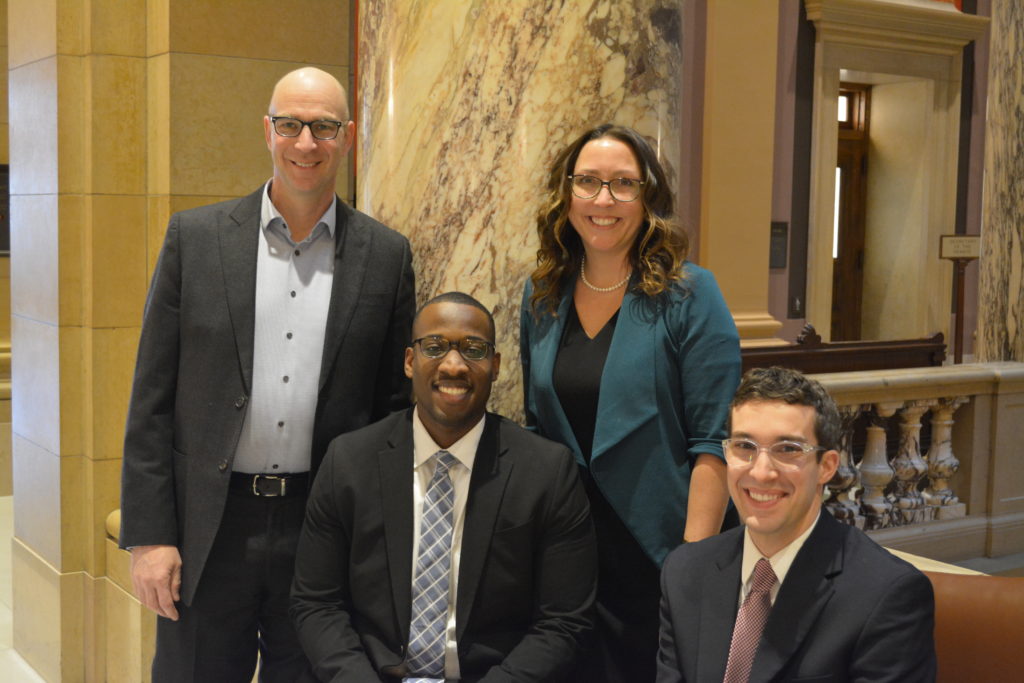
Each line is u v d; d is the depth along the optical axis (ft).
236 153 13.58
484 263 8.74
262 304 8.46
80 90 13.38
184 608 8.57
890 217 34.78
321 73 8.34
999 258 21.50
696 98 26.61
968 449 19.06
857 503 18.07
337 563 7.91
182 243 8.49
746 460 6.27
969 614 6.79
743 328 26.96
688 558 6.80
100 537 13.84
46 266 13.93
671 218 7.93
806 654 6.06
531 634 7.63
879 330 35.37
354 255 8.60
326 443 8.50
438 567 7.69
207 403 8.36
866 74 32.24
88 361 13.61
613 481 7.69
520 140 8.54
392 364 8.89
